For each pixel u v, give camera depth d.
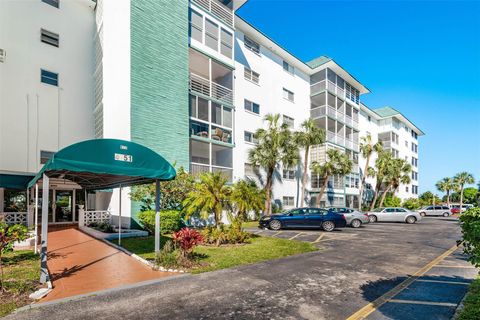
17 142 15.06
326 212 17.61
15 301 5.12
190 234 8.02
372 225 22.72
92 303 5.17
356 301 5.45
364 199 40.53
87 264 7.81
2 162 14.54
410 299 5.57
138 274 6.91
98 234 12.00
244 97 24.23
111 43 15.89
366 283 6.60
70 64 17.44
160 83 16.16
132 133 14.66
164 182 14.34
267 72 26.83
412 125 52.47
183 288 6.05
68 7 17.69
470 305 5.04
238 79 23.84
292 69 30.00
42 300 5.24
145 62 15.58
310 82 32.53
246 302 5.31
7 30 15.12
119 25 15.61
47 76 16.47
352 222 20.67
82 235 12.80
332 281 6.72
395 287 6.32
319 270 7.72
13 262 7.95
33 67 15.91
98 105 16.92
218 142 19.59
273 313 4.83
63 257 8.62
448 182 64.88
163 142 16.02
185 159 17.03
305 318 4.65
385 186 42.41
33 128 15.66
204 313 4.79
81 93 17.75
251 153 22.50
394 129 47.94
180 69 17.30
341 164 27.31
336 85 33.03
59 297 5.41
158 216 8.41
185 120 17.25
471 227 4.80
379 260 9.12
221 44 20.72
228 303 5.25
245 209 11.99
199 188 11.77
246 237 12.18
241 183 12.53
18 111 15.20
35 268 7.29
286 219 17.39
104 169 7.06
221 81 22.48
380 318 4.70
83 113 17.70
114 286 6.06
